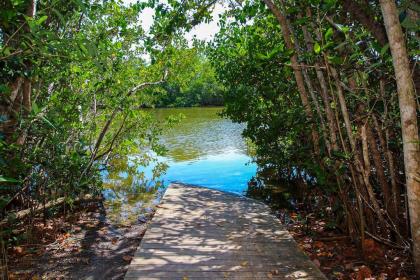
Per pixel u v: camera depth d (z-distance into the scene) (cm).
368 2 401
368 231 429
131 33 759
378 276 353
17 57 329
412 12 355
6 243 433
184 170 991
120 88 762
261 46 684
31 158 492
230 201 628
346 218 466
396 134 437
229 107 764
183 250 397
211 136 1661
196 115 2873
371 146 425
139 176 917
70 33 639
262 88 693
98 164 781
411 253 371
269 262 365
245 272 342
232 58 754
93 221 584
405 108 290
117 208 661
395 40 286
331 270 379
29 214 515
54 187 573
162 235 447
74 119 614
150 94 863
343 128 456
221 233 457
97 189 711
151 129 953
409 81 288
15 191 498
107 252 458
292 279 328
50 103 579
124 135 860
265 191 750
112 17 725
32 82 522
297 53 435
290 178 768
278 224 496
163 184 849
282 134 660
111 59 713
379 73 387
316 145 482
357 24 446
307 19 377
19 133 453
